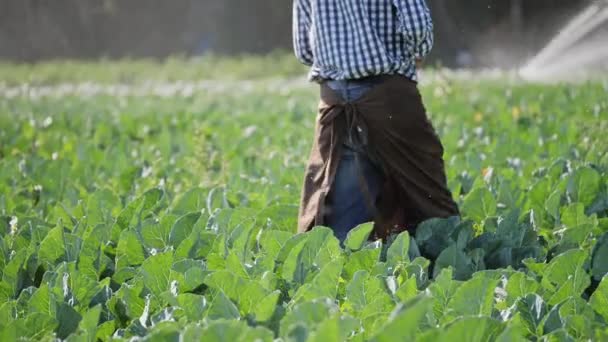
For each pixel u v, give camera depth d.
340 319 11.76
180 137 37.56
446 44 101.62
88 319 13.73
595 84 50.31
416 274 16.00
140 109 55.06
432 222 18.56
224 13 134.50
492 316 14.26
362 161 18.48
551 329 13.74
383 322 13.32
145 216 20.52
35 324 14.07
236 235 17.61
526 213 20.23
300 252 16.27
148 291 15.62
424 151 18.66
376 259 16.31
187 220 18.39
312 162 19.00
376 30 18.03
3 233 20.80
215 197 21.55
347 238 17.31
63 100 66.56
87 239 18.05
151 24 136.00
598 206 21.09
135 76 103.50
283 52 120.44
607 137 28.72
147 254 17.75
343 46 18.09
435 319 14.22
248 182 26.05
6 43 136.25
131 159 31.72
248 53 130.88
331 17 18.20
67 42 136.88
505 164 27.91
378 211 18.72
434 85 54.62
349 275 16.39
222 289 14.38
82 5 136.62
